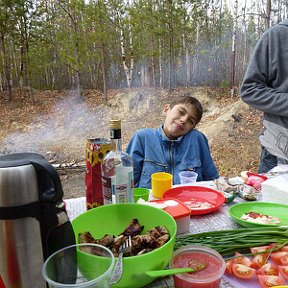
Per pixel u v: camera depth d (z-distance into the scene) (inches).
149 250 29.9
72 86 608.1
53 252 27.3
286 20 69.9
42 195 26.4
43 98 533.0
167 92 470.3
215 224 43.7
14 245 25.8
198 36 481.1
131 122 433.4
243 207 47.6
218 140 291.7
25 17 452.1
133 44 500.7
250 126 304.3
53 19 505.0
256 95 71.8
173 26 429.4
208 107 403.9
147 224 37.0
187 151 76.0
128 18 464.4
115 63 563.8
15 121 452.1
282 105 66.9
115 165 40.7
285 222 42.6
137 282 28.2
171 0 414.6
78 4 435.8
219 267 29.9
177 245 34.3
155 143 76.6
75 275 25.8
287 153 70.8
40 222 26.5
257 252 33.6
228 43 454.3
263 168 78.8
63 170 256.8
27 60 480.4
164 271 27.5
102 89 573.9
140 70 559.5
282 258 32.5
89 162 41.8
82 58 490.6
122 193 40.8
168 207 41.0
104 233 37.1
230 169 234.4
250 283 30.7
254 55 73.5
